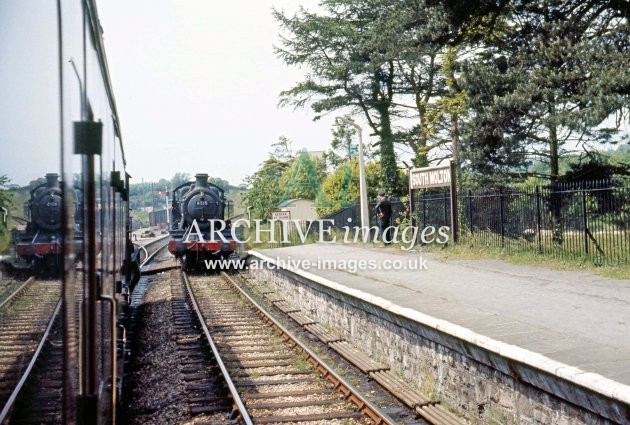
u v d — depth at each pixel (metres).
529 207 17.41
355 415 7.83
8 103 2.25
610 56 17.73
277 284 20.19
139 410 8.45
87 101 4.11
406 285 12.89
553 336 7.67
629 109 17.44
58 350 3.03
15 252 2.41
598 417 5.39
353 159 49.09
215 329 14.03
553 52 18.83
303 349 11.30
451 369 7.97
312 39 39.75
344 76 39.12
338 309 12.95
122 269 10.50
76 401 3.43
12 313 2.39
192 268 27.95
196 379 9.84
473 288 12.24
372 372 9.73
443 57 32.47
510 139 19.53
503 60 20.86
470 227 20.12
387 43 30.44
